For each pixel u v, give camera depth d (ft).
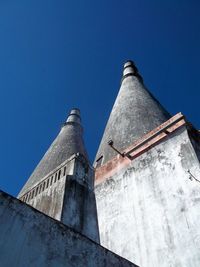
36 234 14.74
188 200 27.68
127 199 34.58
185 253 24.97
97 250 17.31
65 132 64.34
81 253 16.25
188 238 25.54
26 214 14.93
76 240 16.46
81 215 25.88
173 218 27.91
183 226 26.58
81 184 28.99
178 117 34.45
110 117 57.36
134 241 30.14
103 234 33.91
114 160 40.98
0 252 13.03
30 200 33.04
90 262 16.40
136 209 32.55
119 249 30.86
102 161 45.60
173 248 26.17
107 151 46.57
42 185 33.40
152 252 27.71
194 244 24.79
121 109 54.85
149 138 36.94
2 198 14.42
